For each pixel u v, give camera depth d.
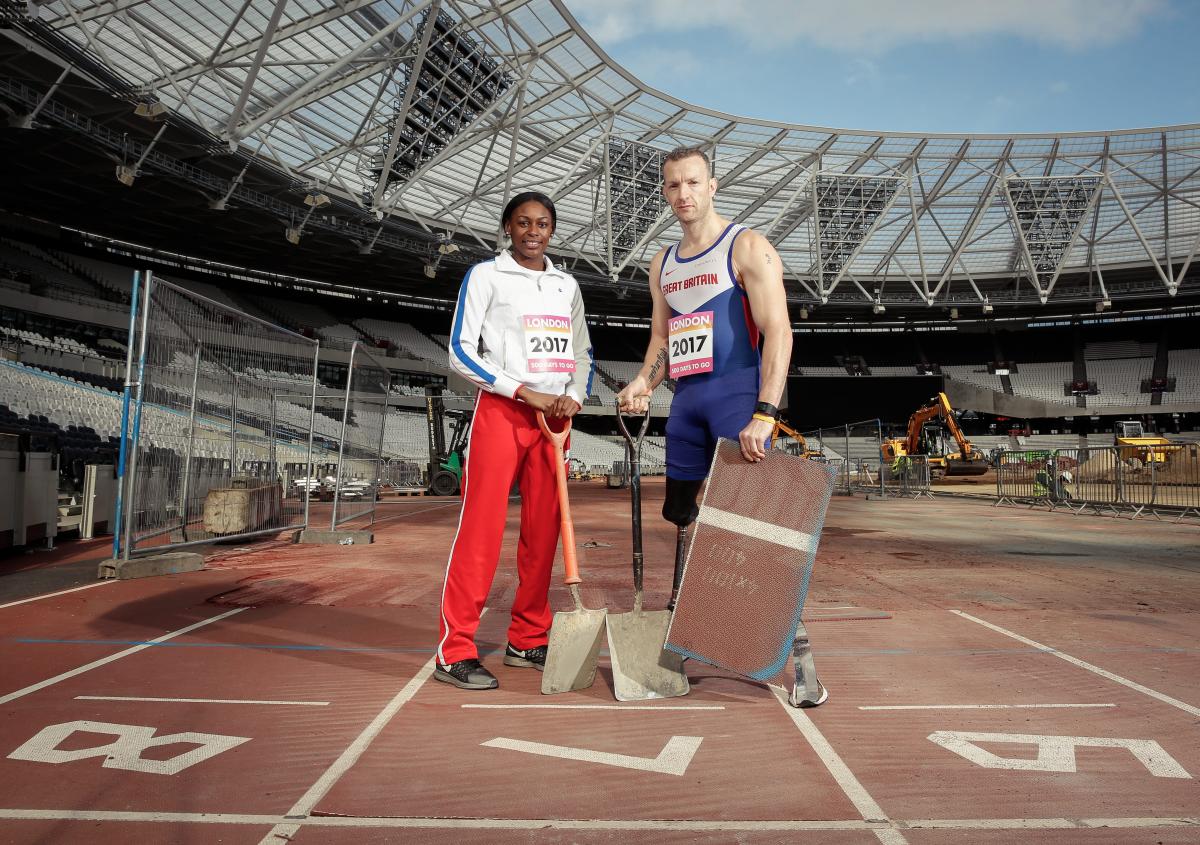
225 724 2.30
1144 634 3.78
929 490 23.39
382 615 4.20
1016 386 58.53
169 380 6.00
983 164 39.38
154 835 1.55
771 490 2.47
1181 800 1.75
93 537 8.47
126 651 3.26
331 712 2.43
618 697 2.56
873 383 62.31
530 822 1.63
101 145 25.00
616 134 34.22
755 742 2.16
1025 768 1.96
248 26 21.20
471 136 28.98
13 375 20.08
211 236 37.06
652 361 2.94
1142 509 14.16
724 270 2.67
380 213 30.64
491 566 2.86
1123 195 41.91
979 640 3.63
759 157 37.34
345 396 8.71
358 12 22.36
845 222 42.91
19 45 19.92
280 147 28.47
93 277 38.94
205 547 7.73
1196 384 54.56
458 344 2.87
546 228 2.98
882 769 1.95
